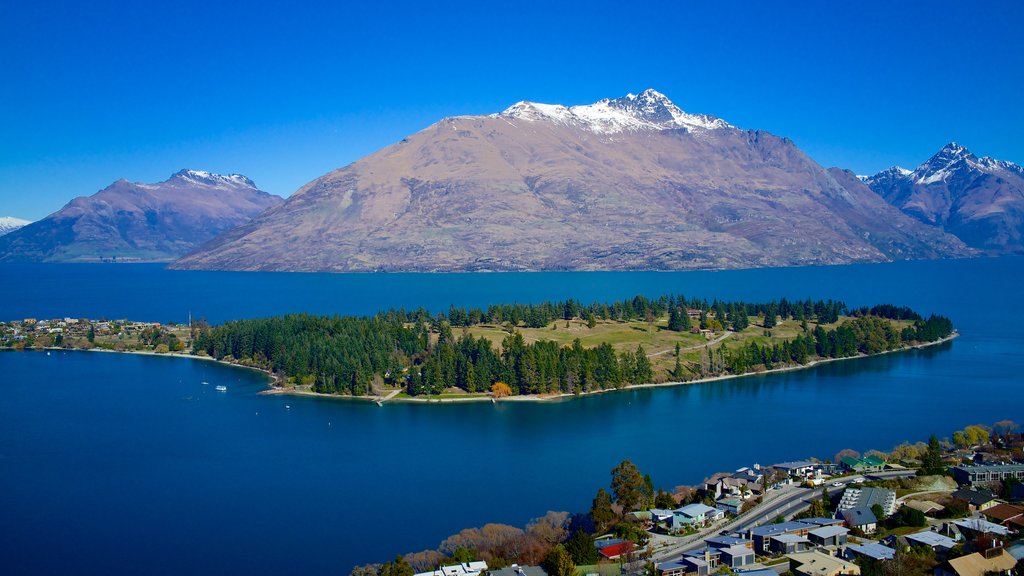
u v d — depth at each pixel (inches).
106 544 7588.6
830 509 7377.0
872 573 5935.0
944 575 5792.3
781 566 6205.7
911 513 6899.6
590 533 7175.2
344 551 7367.1
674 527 7190.0
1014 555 5964.6
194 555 7322.8
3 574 6973.4
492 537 7180.1
